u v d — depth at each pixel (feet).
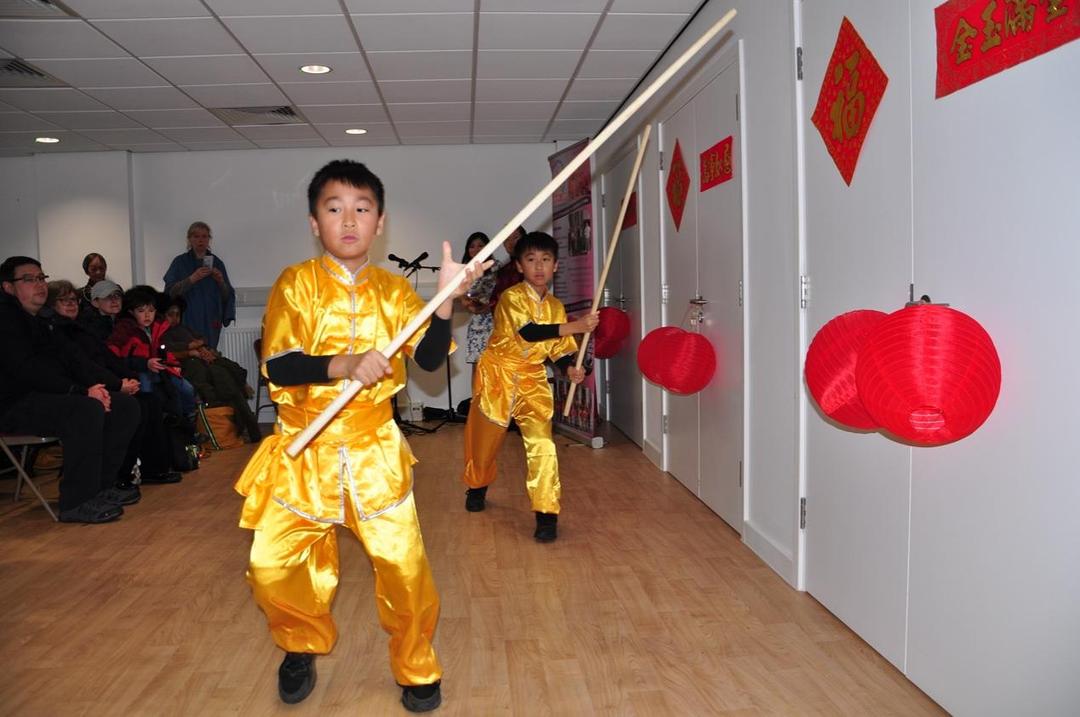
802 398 9.72
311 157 25.59
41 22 14.11
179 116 20.83
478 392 12.87
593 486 15.96
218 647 8.87
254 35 14.92
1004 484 6.12
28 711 7.48
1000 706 6.24
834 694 7.47
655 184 17.04
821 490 9.42
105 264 23.84
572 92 19.54
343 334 6.62
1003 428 6.11
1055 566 5.59
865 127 8.00
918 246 7.10
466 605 9.86
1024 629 5.93
